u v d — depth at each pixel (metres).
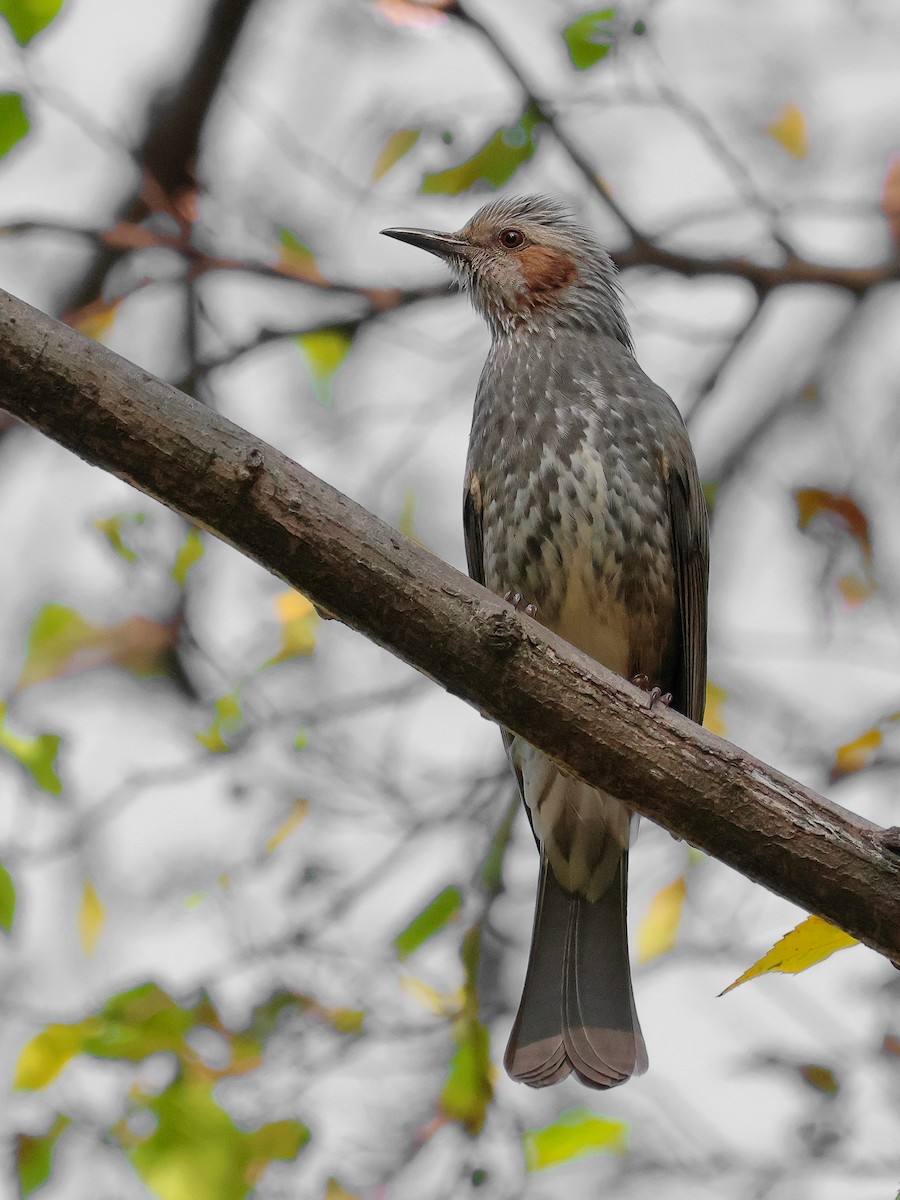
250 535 6.52
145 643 12.69
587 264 11.25
